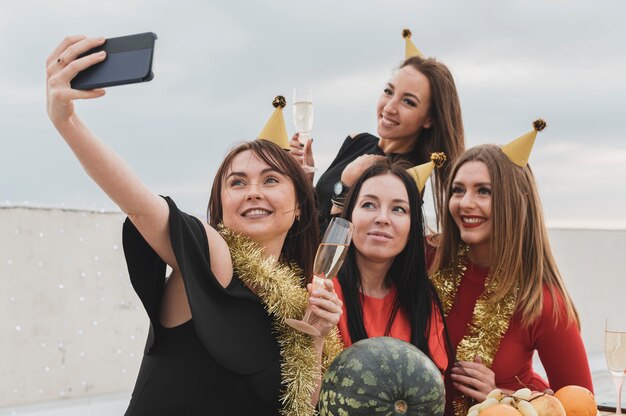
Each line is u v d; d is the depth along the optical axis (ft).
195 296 5.98
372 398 6.10
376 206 8.12
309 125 11.85
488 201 8.99
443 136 12.58
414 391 6.13
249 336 6.37
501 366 8.98
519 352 9.05
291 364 6.45
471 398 8.66
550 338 9.01
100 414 21.44
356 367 6.20
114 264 24.34
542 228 9.32
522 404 6.63
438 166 9.57
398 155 12.57
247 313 6.45
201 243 6.17
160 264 6.15
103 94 5.05
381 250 8.03
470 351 8.86
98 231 24.08
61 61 4.99
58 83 4.96
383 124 12.58
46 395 23.06
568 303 9.16
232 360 6.16
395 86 12.46
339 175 12.60
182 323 6.28
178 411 6.16
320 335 6.62
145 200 5.68
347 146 13.38
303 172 7.12
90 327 23.86
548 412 6.74
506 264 8.94
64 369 23.38
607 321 8.52
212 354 6.06
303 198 7.16
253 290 6.65
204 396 6.19
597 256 30.71
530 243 9.14
